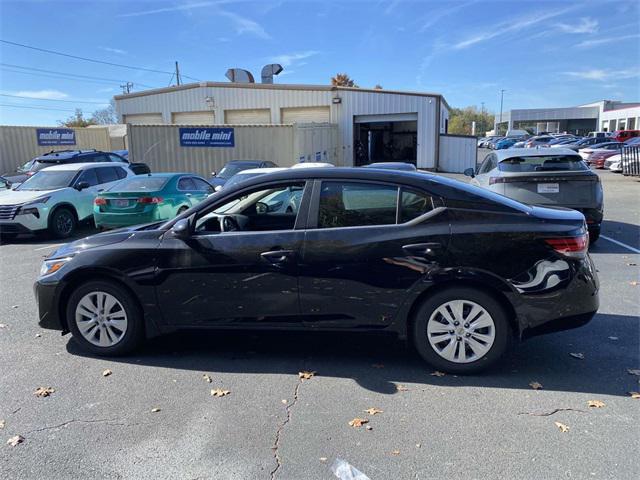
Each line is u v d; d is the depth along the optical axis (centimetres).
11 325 524
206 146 1991
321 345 462
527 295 377
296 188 412
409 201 396
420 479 270
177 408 347
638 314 530
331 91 2883
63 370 412
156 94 3164
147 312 425
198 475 275
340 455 291
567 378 387
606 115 7375
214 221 448
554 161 877
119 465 285
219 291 411
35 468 283
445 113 3484
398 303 391
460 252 379
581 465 279
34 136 2427
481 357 388
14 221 1051
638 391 365
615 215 1235
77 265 427
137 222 980
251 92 2991
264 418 333
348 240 393
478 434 311
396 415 335
